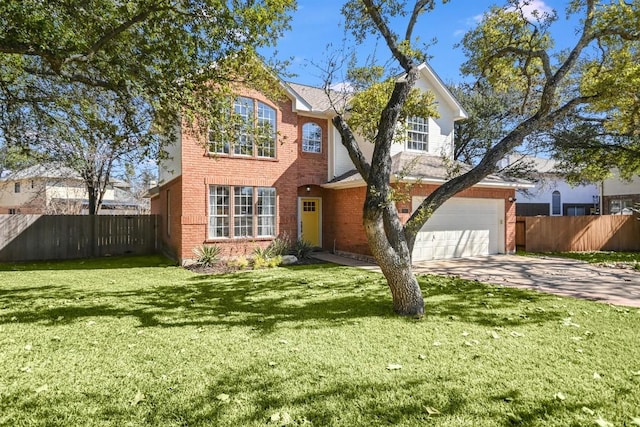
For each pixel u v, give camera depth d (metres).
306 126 15.16
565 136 15.82
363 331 5.19
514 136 6.47
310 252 14.33
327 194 15.64
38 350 4.51
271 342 4.77
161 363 4.11
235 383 3.61
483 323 5.54
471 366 3.97
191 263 12.45
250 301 7.05
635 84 7.50
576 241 16.81
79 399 3.32
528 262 12.56
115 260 14.14
